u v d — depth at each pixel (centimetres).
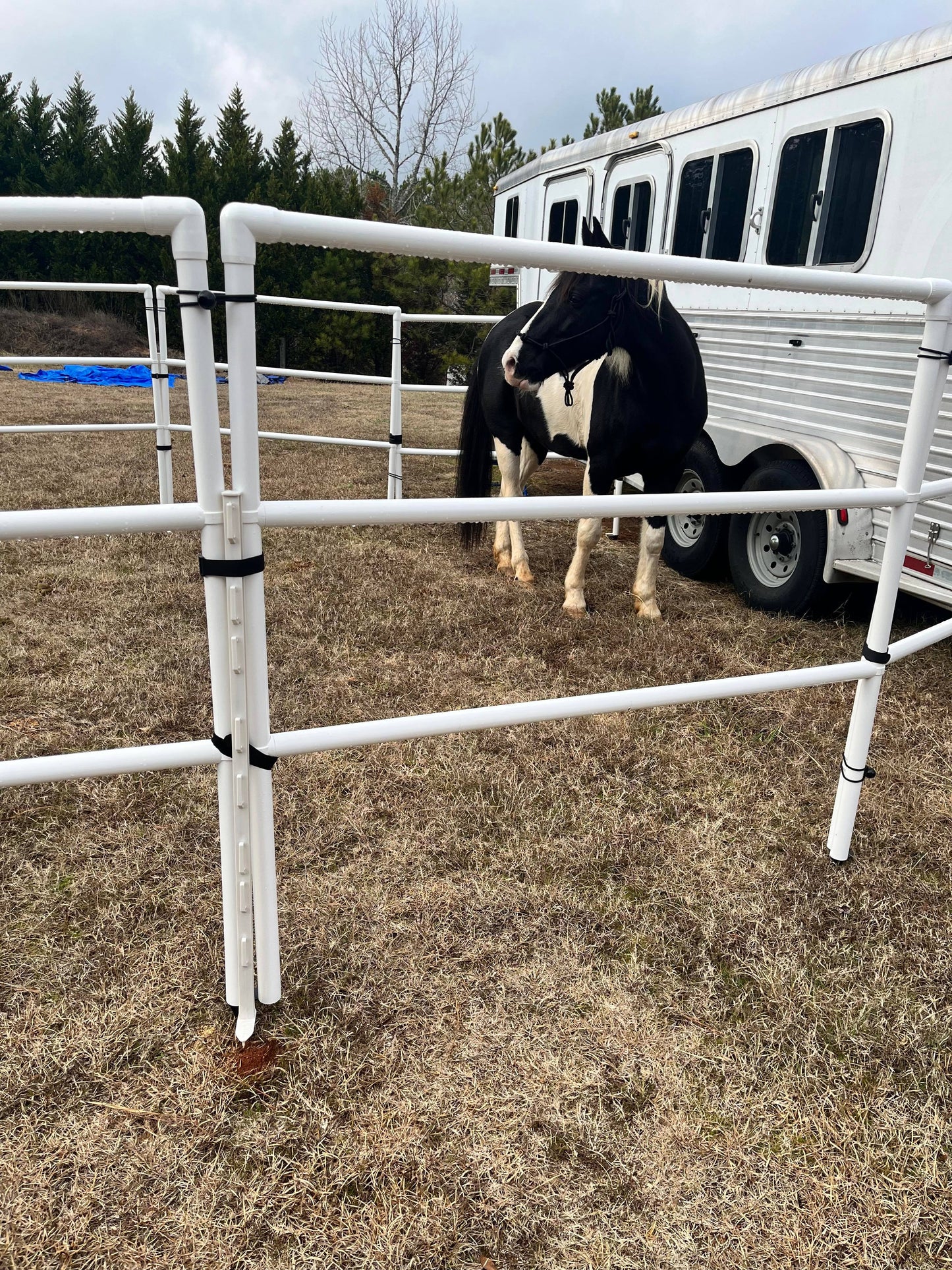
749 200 397
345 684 292
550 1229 125
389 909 187
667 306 324
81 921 179
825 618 381
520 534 425
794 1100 147
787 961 179
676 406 340
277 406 1035
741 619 381
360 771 240
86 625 327
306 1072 147
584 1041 157
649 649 338
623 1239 124
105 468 597
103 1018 155
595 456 353
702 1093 148
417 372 1611
